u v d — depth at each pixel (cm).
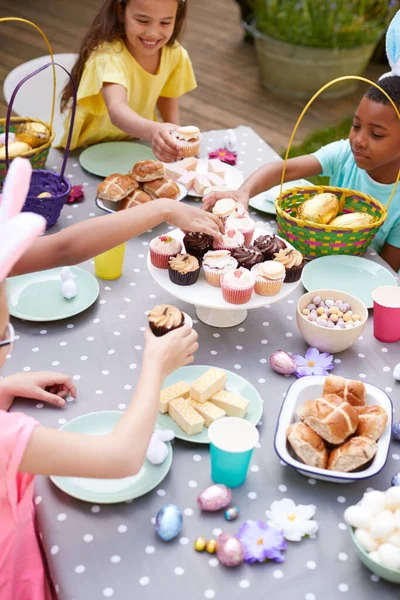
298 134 397
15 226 77
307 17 412
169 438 112
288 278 140
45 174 175
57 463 89
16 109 226
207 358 133
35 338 136
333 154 194
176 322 115
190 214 136
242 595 92
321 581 94
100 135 213
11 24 499
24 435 87
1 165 173
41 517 101
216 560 96
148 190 174
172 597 91
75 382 126
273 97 437
